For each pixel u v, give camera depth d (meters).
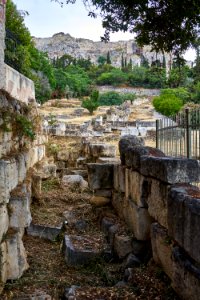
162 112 45.16
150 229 5.34
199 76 11.46
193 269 3.56
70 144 18.36
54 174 11.08
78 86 87.31
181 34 6.69
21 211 5.13
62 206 8.84
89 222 7.56
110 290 4.54
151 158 5.06
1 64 5.84
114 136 22.95
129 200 6.15
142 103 71.25
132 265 5.37
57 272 5.45
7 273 4.83
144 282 4.57
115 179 7.45
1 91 5.71
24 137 7.74
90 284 5.06
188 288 3.67
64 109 53.28
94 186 7.81
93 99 49.88
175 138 8.65
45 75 65.25
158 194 4.89
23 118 7.01
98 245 6.16
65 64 133.50
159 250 4.68
